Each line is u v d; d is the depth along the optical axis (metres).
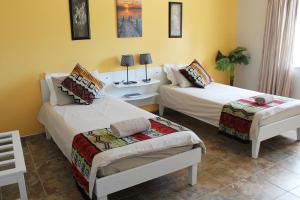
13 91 3.60
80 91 3.48
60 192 2.54
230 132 3.29
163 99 4.52
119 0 4.05
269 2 4.72
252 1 5.10
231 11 5.34
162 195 2.47
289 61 4.60
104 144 2.24
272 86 4.89
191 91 4.11
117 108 3.30
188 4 4.75
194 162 2.53
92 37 3.97
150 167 2.27
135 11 4.23
